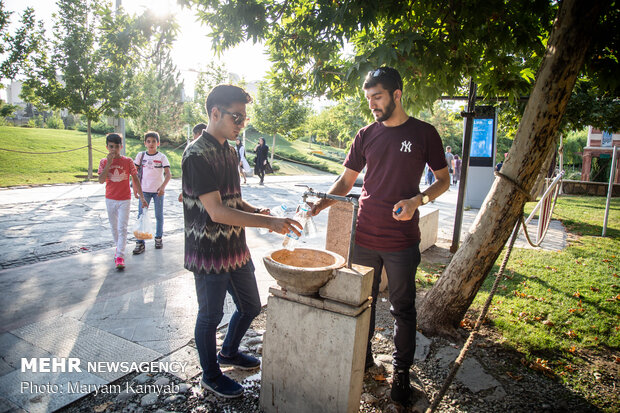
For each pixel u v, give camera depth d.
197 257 2.36
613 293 4.77
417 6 3.78
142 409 2.43
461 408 2.60
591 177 26.38
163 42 4.84
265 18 4.36
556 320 3.96
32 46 13.37
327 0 3.87
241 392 2.57
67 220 7.74
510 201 3.22
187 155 2.27
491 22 3.92
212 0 4.43
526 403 2.68
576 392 2.83
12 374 2.69
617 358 3.30
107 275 4.74
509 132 9.15
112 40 4.81
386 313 4.08
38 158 17.80
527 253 6.72
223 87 2.32
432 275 5.32
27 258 5.30
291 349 2.25
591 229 9.16
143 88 28.69
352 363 2.08
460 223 6.21
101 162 4.86
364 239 2.64
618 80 3.69
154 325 3.49
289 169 29.17
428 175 17.20
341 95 5.28
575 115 8.70
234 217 2.19
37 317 3.57
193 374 2.80
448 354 3.26
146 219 5.34
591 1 2.65
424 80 4.04
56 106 14.22
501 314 4.07
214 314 2.45
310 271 2.04
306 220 2.47
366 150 2.68
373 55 3.55
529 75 4.62
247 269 2.64
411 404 2.61
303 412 2.27
